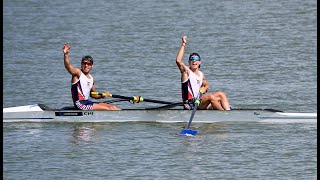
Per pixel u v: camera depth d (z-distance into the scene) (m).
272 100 111.00
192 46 158.88
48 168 78.69
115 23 193.25
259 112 95.88
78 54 152.25
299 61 140.25
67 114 96.88
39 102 111.12
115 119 96.81
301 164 79.69
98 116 96.88
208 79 125.88
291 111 104.81
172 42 164.25
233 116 96.06
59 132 92.62
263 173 76.94
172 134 91.38
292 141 88.00
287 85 120.38
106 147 85.94
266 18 195.25
